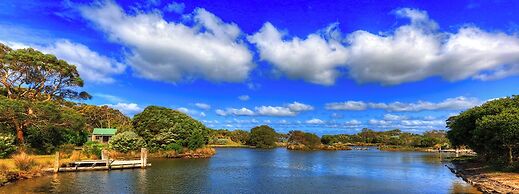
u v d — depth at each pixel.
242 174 43.78
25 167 36.47
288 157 78.00
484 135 41.38
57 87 62.44
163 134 71.81
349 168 52.69
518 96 46.75
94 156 51.03
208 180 37.62
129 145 64.19
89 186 31.98
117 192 29.48
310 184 35.81
